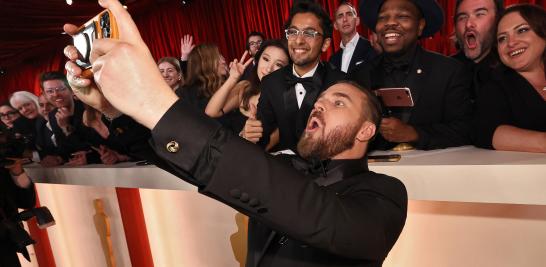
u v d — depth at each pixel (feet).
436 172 4.41
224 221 7.70
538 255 4.70
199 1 16.66
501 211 4.89
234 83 7.48
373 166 4.87
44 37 23.24
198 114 1.74
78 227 10.74
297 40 6.30
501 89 5.12
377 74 6.43
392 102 5.06
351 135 3.26
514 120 5.04
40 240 12.26
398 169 4.67
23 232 7.30
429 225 5.48
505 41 5.08
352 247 2.00
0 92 30.35
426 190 4.50
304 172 3.43
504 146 4.80
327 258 2.87
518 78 5.06
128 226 9.22
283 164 1.88
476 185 4.20
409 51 6.17
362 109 3.28
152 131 1.67
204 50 8.24
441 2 10.19
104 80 1.61
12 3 19.54
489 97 5.16
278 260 3.00
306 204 1.83
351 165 3.26
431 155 5.10
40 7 19.86
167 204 8.61
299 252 2.93
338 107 3.31
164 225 8.77
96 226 9.91
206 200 7.91
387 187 2.87
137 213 9.15
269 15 14.39
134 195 9.14
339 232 1.92
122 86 1.62
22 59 26.48
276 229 1.85
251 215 1.81
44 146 11.79
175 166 1.73
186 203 8.29
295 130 6.60
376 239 2.13
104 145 8.87
